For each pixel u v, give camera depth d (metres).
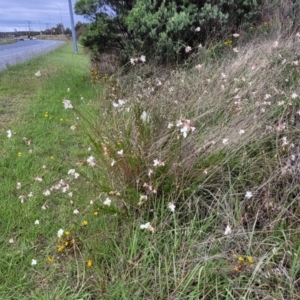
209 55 3.56
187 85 2.75
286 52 2.81
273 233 1.46
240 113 2.10
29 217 1.88
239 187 1.79
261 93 2.29
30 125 3.56
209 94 2.41
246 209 1.65
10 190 2.19
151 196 1.73
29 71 7.86
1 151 2.81
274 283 1.27
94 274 1.48
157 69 3.80
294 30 3.44
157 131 1.96
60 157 2.56
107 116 2.34
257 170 1.84
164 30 4.23
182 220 1.69
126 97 2.82
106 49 5.54
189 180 1.76
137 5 4.49
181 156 1.80
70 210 1.93
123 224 1.72
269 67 2.63
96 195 1.96
